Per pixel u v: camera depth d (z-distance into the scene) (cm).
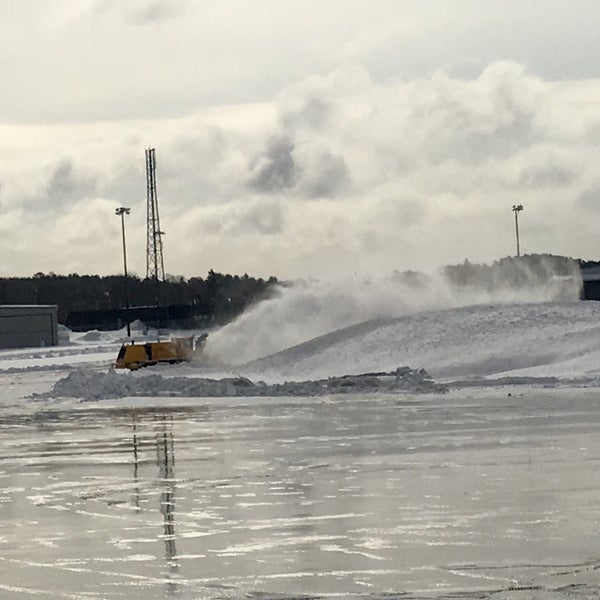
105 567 1284
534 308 5916
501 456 2172
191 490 1881
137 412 3753
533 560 1260
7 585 1203
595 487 1752
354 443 2516
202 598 1127
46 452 2566
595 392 3781
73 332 14725
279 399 4172
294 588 1162
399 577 1199
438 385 4366
